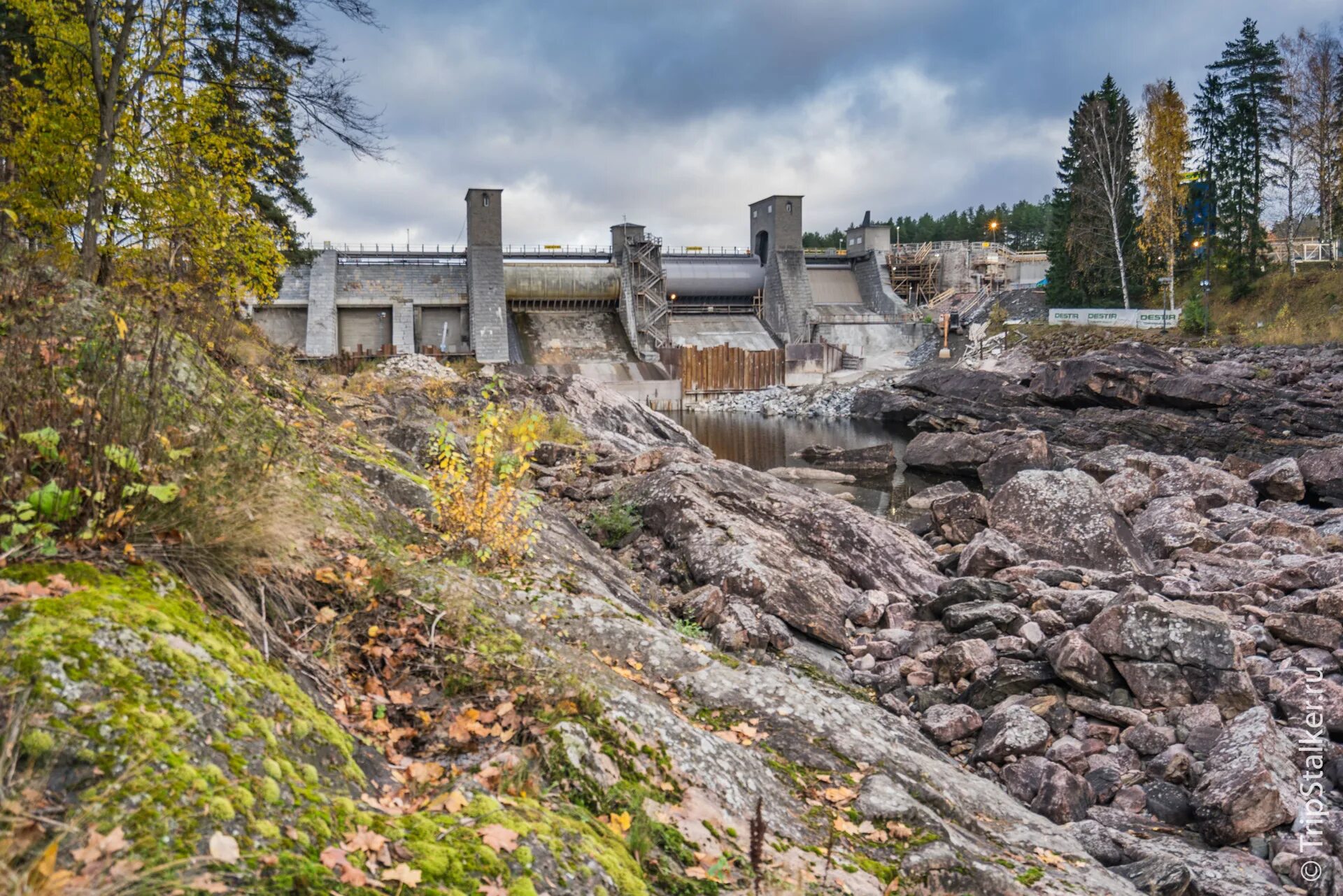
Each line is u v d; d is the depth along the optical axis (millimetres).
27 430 3789
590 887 3078
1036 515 15617
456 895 2729
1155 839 6992
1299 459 23438
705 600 9930
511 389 29672
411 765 3654
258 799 2652
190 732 2703
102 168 12359
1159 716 8727
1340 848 6703
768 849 4117
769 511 13500
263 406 6465
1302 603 11562
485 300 67250
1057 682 9375
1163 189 58781
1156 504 18562
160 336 5109
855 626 11484
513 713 4215
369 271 68125
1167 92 58531
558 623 6094
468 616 4941
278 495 4559
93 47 12266
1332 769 7895
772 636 10055
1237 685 8789
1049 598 11406
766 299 81562
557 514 10680
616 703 4602
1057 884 4914
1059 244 70438
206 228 12422
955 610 10961
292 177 30344
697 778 4391
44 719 2436
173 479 4000
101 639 2787
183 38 13648
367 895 2543
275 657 3684
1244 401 33562
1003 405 43688
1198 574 14359
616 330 73938
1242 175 61188
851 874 4227
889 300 82438
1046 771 7703
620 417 30703
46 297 4859
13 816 2189
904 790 5270
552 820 3387
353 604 4676
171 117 14172
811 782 5129
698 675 6008
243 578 4086
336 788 3107
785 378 68500
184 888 2205
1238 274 57188
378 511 6480
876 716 7895
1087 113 66125
